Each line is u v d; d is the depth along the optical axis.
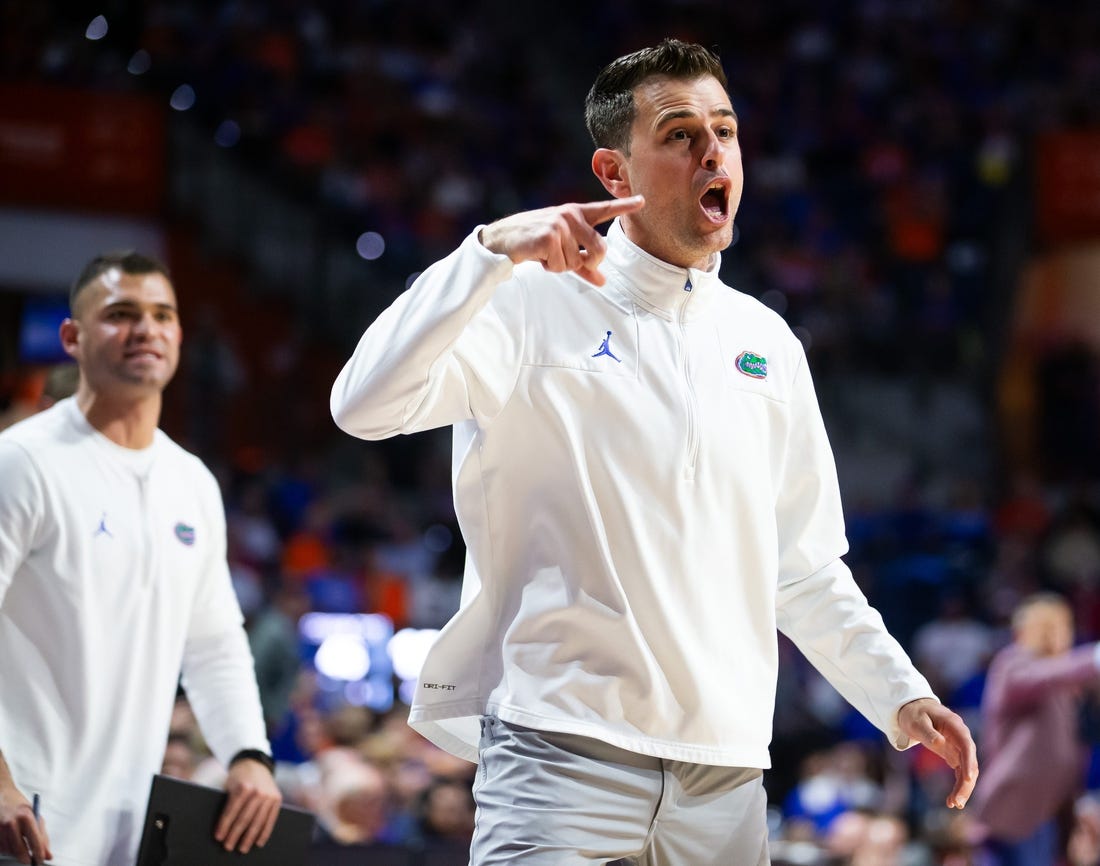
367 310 49.69
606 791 7.80
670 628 7.92
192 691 11.44
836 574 9.04
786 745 31.50
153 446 11.11
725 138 8.48
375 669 31.42
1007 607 39.56
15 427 10.77
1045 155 48.78
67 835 10.08
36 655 10.25
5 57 43.69
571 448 8.02
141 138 38.94
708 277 8.52
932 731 8.48
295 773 20.42
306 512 39.66
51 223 37.81
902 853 22.33
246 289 45.06
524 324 8.16
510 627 8.14
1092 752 27.70
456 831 19.58
